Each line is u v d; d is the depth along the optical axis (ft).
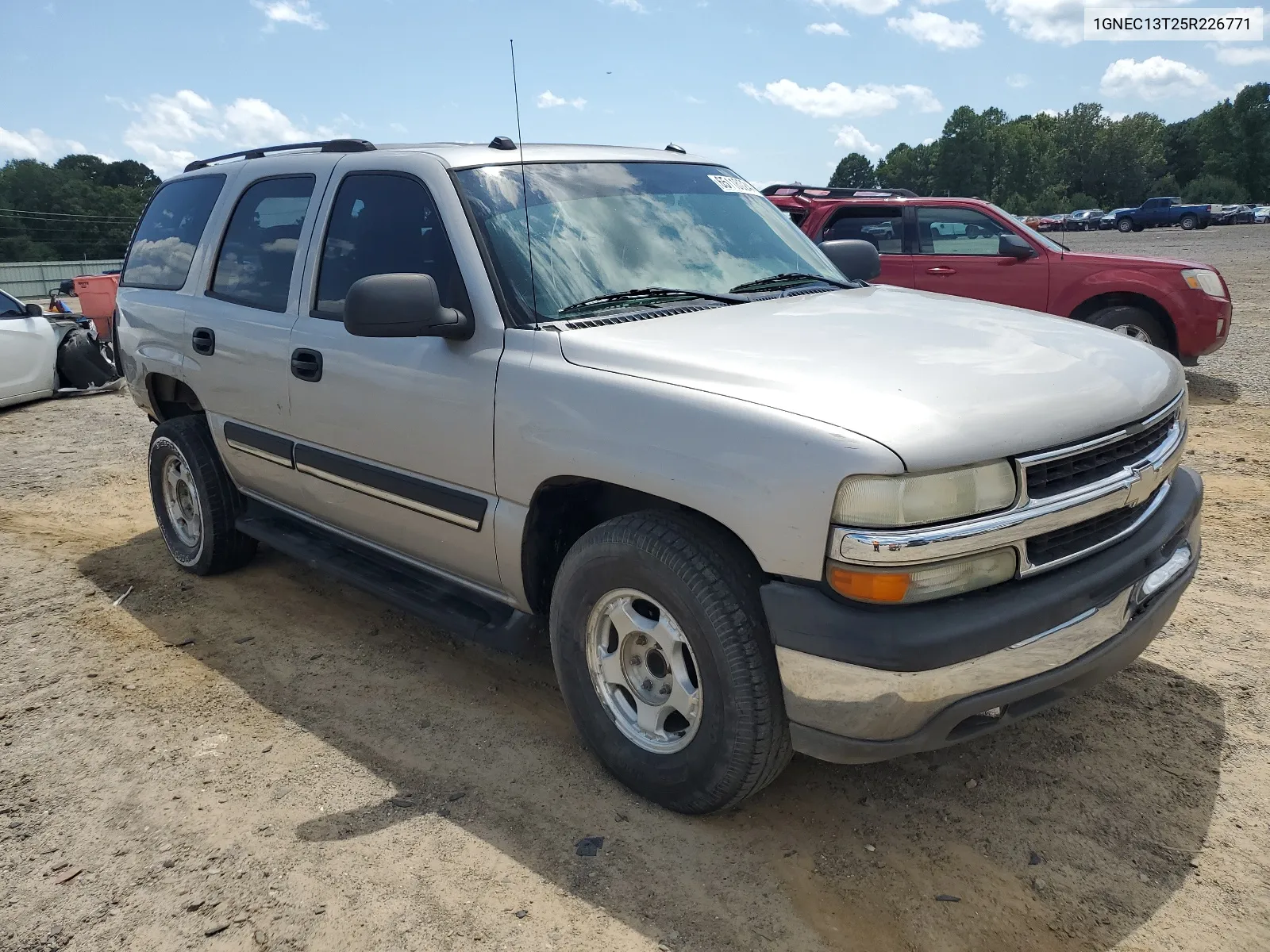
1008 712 8.15
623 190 11.73
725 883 8.29
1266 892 7.97
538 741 10.68
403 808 9.52
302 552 13.38
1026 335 9.73
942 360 8.66
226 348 13.46
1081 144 362.74
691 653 8.53
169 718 11.51
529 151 11.67
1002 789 9.48
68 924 8.16
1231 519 16.55
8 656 13.37
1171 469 9.38
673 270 11.09
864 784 9.64
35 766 10.58
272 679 12.42
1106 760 9.85
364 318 9.29
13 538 18.71
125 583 16.06
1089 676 8.50
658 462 8.29
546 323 9.73
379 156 11.73
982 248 29.30
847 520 7.28
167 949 7.83
